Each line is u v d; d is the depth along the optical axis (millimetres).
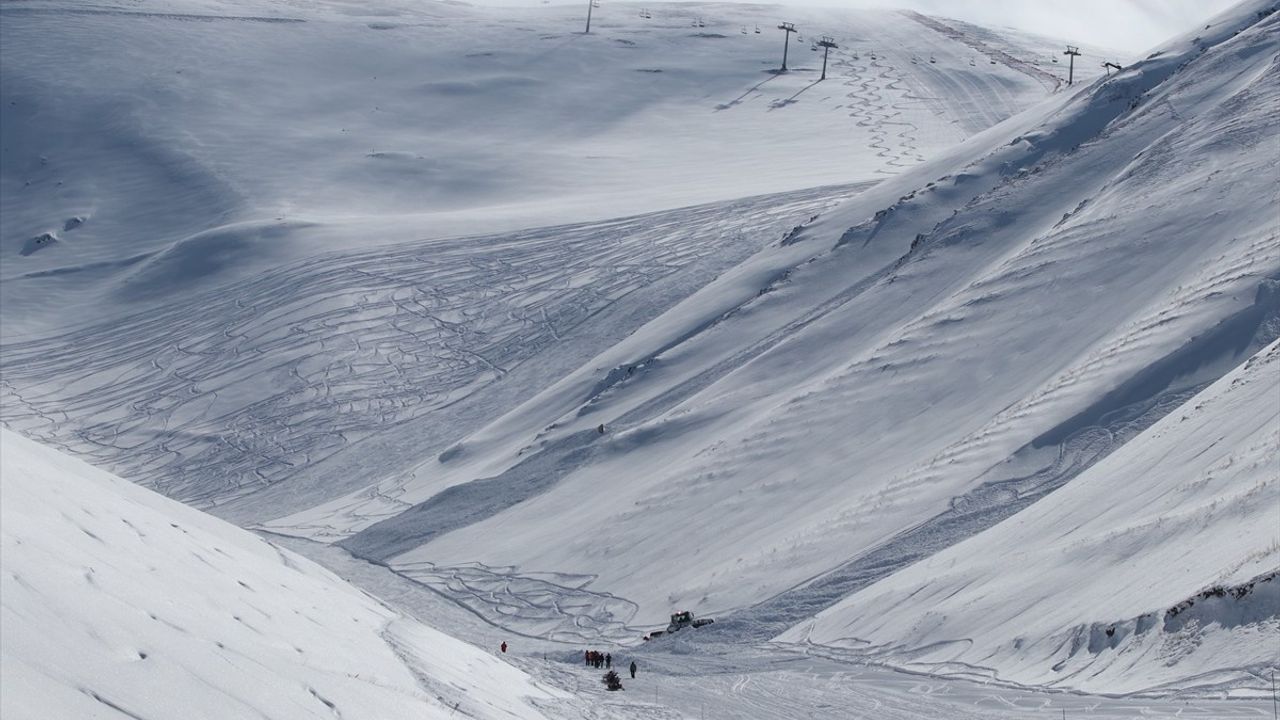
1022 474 42156
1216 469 30094
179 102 163375
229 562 13984
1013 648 27641
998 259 63688
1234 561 24094
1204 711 19688
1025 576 31578
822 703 26688
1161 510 30109
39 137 155375
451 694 13820
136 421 91250
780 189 118875
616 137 153625
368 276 107938
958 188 77812
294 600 14359
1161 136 67062
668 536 52219
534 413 78938
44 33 185750
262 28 196375
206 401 92750
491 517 63938
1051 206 66812
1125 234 54844
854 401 55750
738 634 39375
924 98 164000
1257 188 51344
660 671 34656
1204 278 46844
